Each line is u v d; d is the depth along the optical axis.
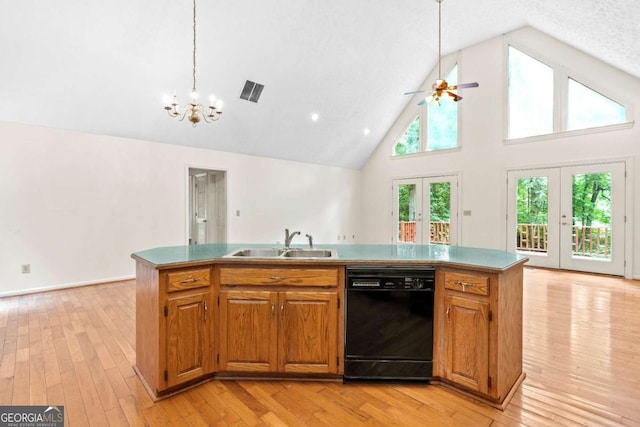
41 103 3.81
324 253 2.45
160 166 5.07
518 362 2.04
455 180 6.48
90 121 4.28
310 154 7.04
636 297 3.80
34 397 1.84
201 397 1.88
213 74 4.38
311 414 1.72
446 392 1.93
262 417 1.69
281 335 2.04
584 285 4.35
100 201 4.50
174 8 3.49
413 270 2.01
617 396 1.86
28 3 2.97
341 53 4.93
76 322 3.04
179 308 1.89
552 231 5.38
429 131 6.91
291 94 5.25
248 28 4.01
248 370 2.04
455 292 1.93
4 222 3.80
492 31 5.57
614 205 4.82
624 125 4.70
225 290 2.05
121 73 3.89
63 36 3.31
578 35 4.33
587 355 2.38
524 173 5.63
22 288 3.93
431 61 6.29
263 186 6.51
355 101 6.07
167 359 1.84
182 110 4.65
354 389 1.97
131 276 4.78
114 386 1.97
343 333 2.04
